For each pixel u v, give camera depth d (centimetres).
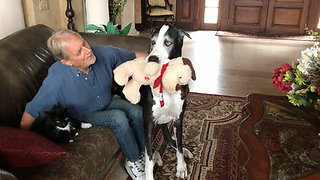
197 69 397
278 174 116
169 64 133
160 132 233
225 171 184
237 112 267
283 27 637
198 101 290
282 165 123
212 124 245
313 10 606
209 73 381
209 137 225
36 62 180
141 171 174
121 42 238
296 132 150
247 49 509
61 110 140
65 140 142
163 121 168
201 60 439
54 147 110
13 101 150
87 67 161
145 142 163
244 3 642
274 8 628
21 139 106
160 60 138
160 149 208
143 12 639
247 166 120
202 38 591
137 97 145
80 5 340
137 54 199
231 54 476
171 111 160
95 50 174
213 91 321
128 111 174
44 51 192
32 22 267
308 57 145
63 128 141
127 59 189
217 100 292
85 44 152
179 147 174
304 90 150
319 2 596
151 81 135
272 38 594
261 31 652
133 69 139
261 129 150
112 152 157
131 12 576
